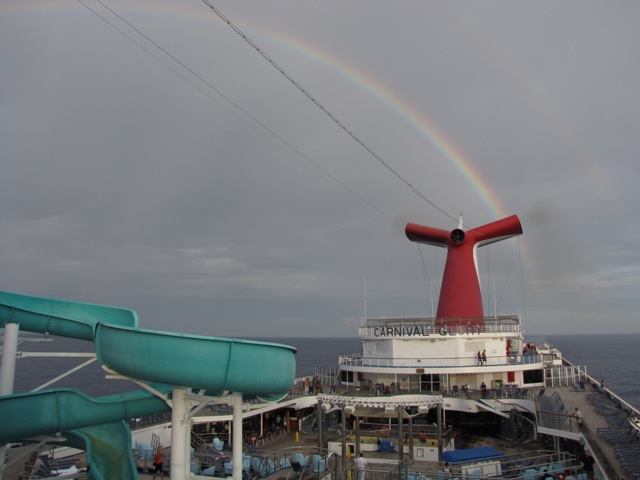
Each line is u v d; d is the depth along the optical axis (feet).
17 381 433.07
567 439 132.67
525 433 145.48
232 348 70.18
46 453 115.03
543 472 108.17
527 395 153.48
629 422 114.93
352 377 179.22
